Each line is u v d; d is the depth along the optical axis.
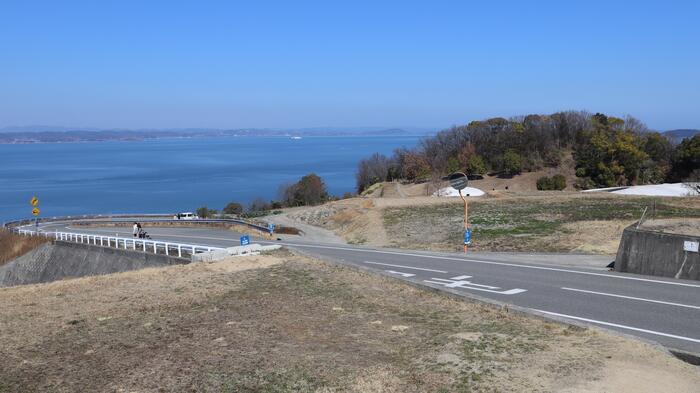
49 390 9.12
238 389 8.90
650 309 14.01
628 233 19.53
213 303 14.59
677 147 86.75
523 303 15.14
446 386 8.69
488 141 104.44
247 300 14.82
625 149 83.44
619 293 15.95
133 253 29.88
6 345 11.45
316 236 41.66
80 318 13.42
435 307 13.80
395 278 17.06
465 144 106.44
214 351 10.73
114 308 14.33
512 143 101.56
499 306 13.47
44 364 10.31
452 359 9.84
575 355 9.79
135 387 9.11
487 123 108.88
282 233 43.97
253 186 141.75
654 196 50.22
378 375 9.21
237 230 48.09
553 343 10.57
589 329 11.29
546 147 101.31
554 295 16.03
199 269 19.55
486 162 101.56
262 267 19.61
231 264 20.16
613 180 83.62
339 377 9.21
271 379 9.23
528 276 19.28
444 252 27.42
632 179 85.12
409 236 35.66
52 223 57.59
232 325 12.48
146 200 115.50
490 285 17.89
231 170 195.50
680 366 9.23
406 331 11.77
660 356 9.66
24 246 41.78
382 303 14.28
